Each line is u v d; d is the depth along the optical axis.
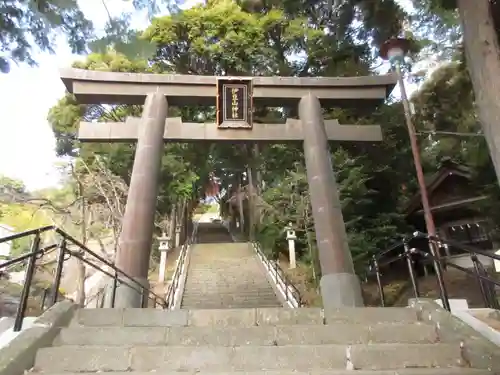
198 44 16.23
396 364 3.24
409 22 12.37
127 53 5.67
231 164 21.19
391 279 15.80
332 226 8.14
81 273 12.33
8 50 5.69
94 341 3.55
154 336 3.60
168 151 17.25
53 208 12.66
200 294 12.22
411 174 17.73
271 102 9.88
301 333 3.66
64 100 16.69
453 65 13.98
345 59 16.78
